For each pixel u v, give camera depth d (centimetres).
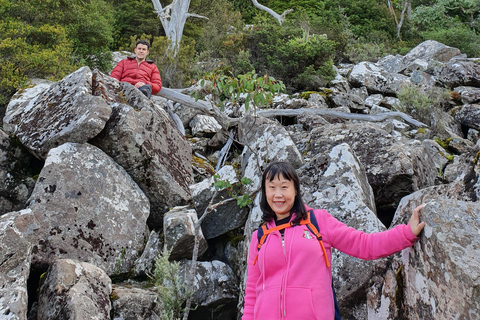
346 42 1535
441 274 179
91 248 365
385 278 239
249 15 2095
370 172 438
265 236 214
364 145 467
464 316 164
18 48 805
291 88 1054
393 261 235
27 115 479
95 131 408
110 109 428
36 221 320
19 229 306
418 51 1402
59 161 388
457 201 195
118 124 422
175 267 314
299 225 212
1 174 431
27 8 958
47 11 1003
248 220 407
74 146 404
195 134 656
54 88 495
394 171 423
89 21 1068
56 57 842
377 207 454
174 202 437
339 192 351
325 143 492
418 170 450
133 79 638
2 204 428
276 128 462
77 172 390
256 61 1134
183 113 689
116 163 424
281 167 218
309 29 1484
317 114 735
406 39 2283
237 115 721
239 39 1145
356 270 302
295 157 429
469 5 2391
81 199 379
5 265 280
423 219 196
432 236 186
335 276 307
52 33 919
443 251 177
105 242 374
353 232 209
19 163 446
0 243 285
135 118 436
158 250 382
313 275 201
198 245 370
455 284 169
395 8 2684
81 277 303
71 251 355
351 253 210
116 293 316
